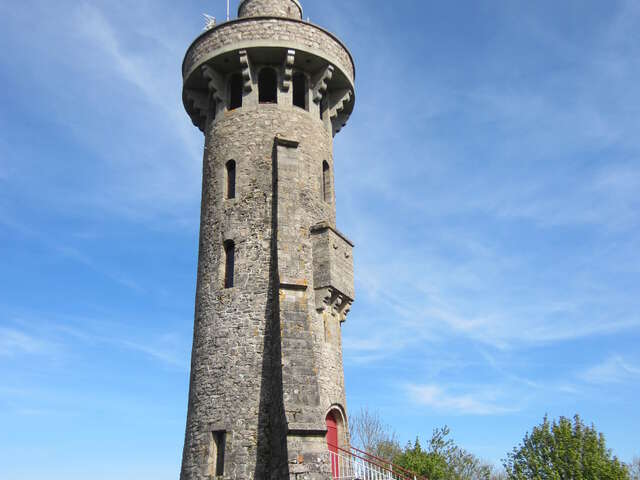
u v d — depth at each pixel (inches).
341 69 1040.8
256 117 974.4
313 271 886.4
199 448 788.6
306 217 922.1
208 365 835.4
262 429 771.4
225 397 802.2
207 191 979.3
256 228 896.9
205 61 1003.3
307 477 657.0
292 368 737.6
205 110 1067.3
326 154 1026.7
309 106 1019.3
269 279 860.6
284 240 845.8
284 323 769.6
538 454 1507.1
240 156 956.6
